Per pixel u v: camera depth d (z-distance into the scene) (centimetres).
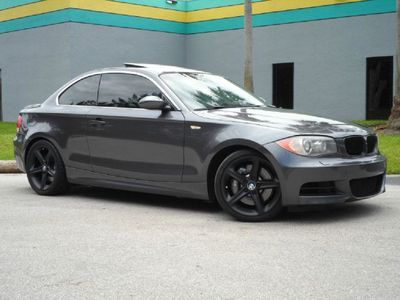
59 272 407
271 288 368
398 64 1304
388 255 438
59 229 539
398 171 870
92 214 607
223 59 2042
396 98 1312
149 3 2022
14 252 461
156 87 635
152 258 438
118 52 1944
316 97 1830
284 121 569
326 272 399
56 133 703
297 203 531
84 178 685
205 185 581
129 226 547
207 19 2078
